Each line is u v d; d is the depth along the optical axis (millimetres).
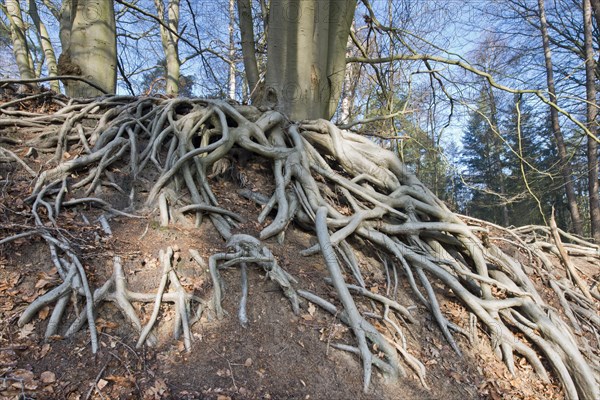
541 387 4148
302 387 3160
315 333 3664
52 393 2639
